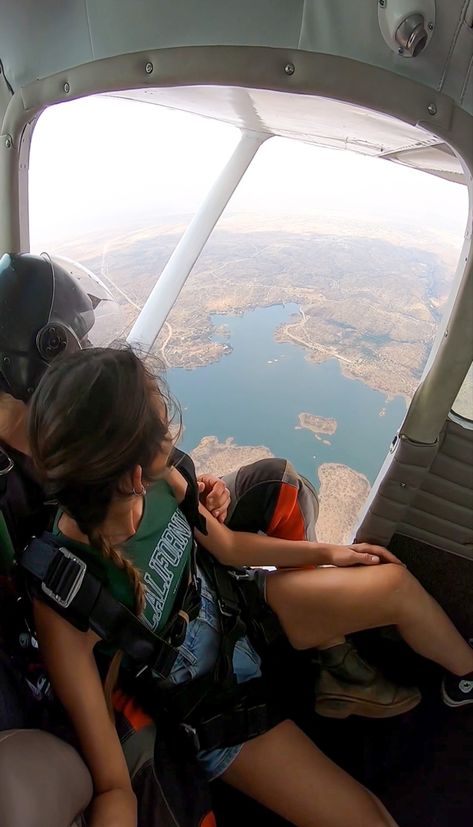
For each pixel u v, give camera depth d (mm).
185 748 911
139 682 885
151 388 701
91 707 733
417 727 1150
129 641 750
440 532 1235
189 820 806
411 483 1133
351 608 1054
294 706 1178
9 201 1027
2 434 765
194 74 753
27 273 767
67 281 798
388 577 1058
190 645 908
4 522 747
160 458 729
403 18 657
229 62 731
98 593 718
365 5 681
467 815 1022
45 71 877
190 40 744
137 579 757
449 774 1078
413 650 1204
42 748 603
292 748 920
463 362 972
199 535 1063
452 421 1070
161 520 890
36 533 772
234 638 976
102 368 649
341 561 1098
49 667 739
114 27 775
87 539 752
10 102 941
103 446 646
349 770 1089
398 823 1015
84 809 667
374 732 1146
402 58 715
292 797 911
